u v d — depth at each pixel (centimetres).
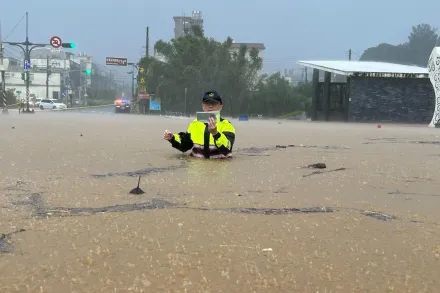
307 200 286
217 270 161
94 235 200
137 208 254
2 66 3216
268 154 569
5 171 389
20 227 211
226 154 510
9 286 146
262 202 276
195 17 7100
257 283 151
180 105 4897
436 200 293
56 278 152
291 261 172
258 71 5016
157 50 5181
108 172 392
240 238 200
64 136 823
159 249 183
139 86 5541
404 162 498
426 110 3275
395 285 152
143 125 1429
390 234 212
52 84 8588
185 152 553
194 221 227
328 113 3603
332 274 160
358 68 3431
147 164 449
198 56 4744
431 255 182
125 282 150
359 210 260
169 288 146
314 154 574
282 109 4831
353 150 641
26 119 1795
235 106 4741
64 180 346
